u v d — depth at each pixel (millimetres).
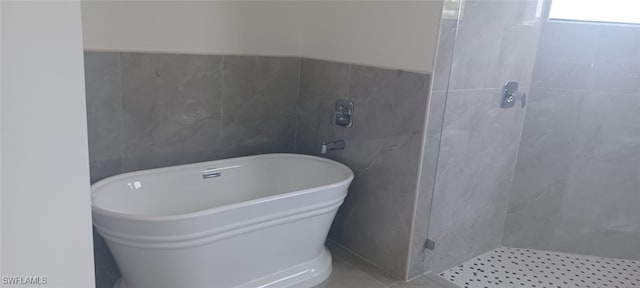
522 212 2928
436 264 2592
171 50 2404
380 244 2547
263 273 2182
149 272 1879
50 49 879
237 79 2697
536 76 2719
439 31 2100
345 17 2594
